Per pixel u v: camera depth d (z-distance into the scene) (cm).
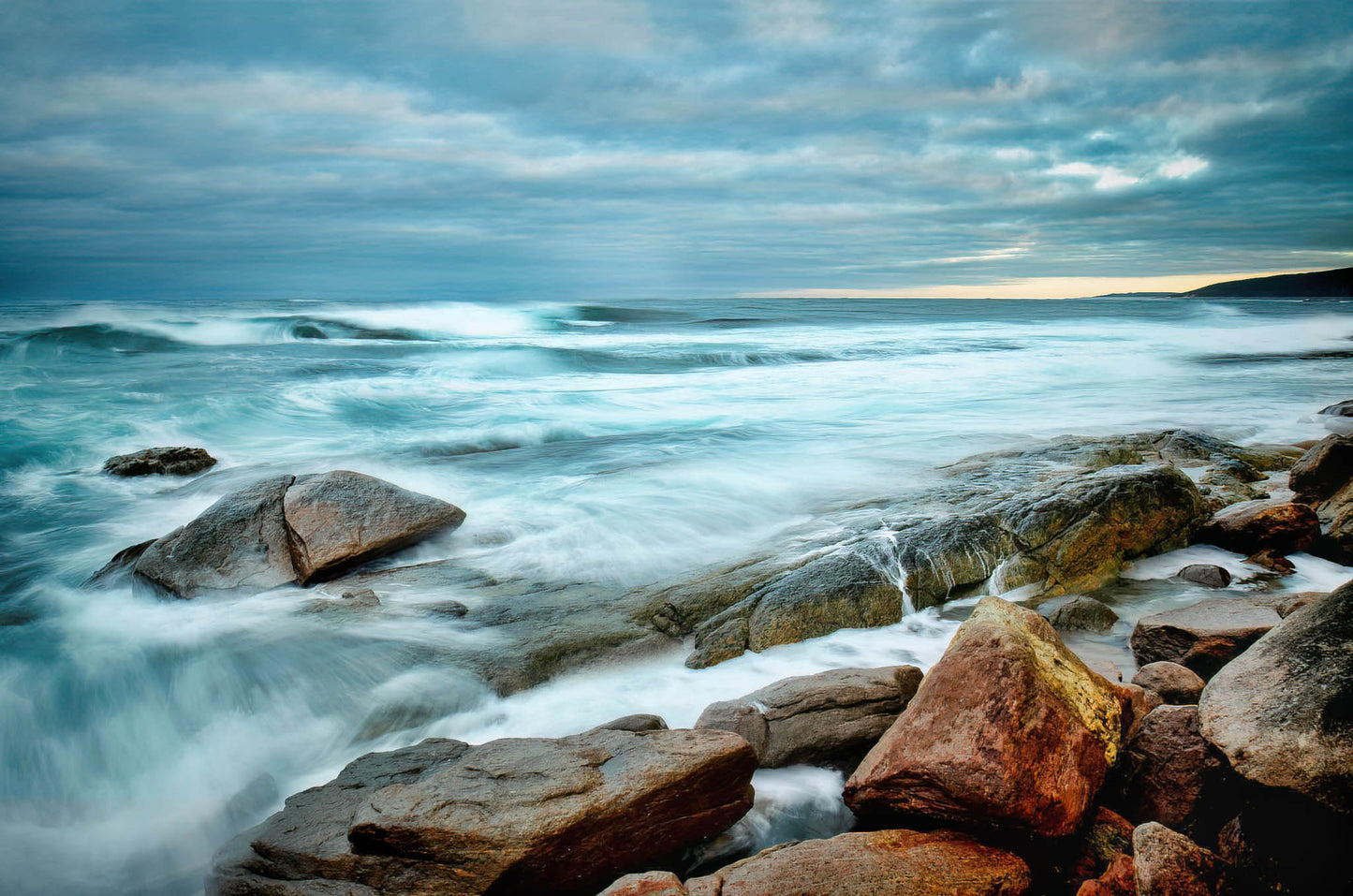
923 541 749
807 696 507
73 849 468
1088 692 446
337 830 408
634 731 471
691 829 425
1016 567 736
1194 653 555
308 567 766
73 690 591
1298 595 607
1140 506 789
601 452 1297
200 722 570
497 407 1756
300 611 705
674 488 1041
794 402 1808
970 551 738
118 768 533
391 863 382
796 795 470
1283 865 355
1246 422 1474
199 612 716
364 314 3872
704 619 686
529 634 665
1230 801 394
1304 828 356
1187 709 437
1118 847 396
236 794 509
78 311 4016
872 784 423
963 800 393
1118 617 680
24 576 836
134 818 494
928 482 1019
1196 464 1085
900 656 630
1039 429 1411
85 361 2428
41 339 2633
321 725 567
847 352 2862
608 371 2434
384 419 1636
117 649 641
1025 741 398
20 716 565
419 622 683
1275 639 439
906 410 1662
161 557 771
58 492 1147
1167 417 1538
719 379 2214
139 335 2911
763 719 498
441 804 393
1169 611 606
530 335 3709
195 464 1244
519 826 380
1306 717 379
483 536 891
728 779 436
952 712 420
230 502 829
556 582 775
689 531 904
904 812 416
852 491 1015
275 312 3991
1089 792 406
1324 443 897
